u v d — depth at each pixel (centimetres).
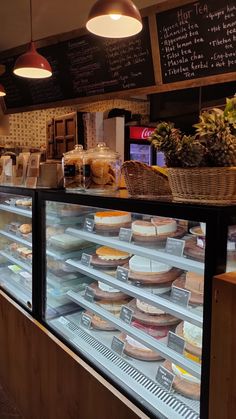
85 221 190
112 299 181
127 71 304
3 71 407
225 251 109
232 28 237
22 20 354
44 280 201
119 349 168
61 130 335
